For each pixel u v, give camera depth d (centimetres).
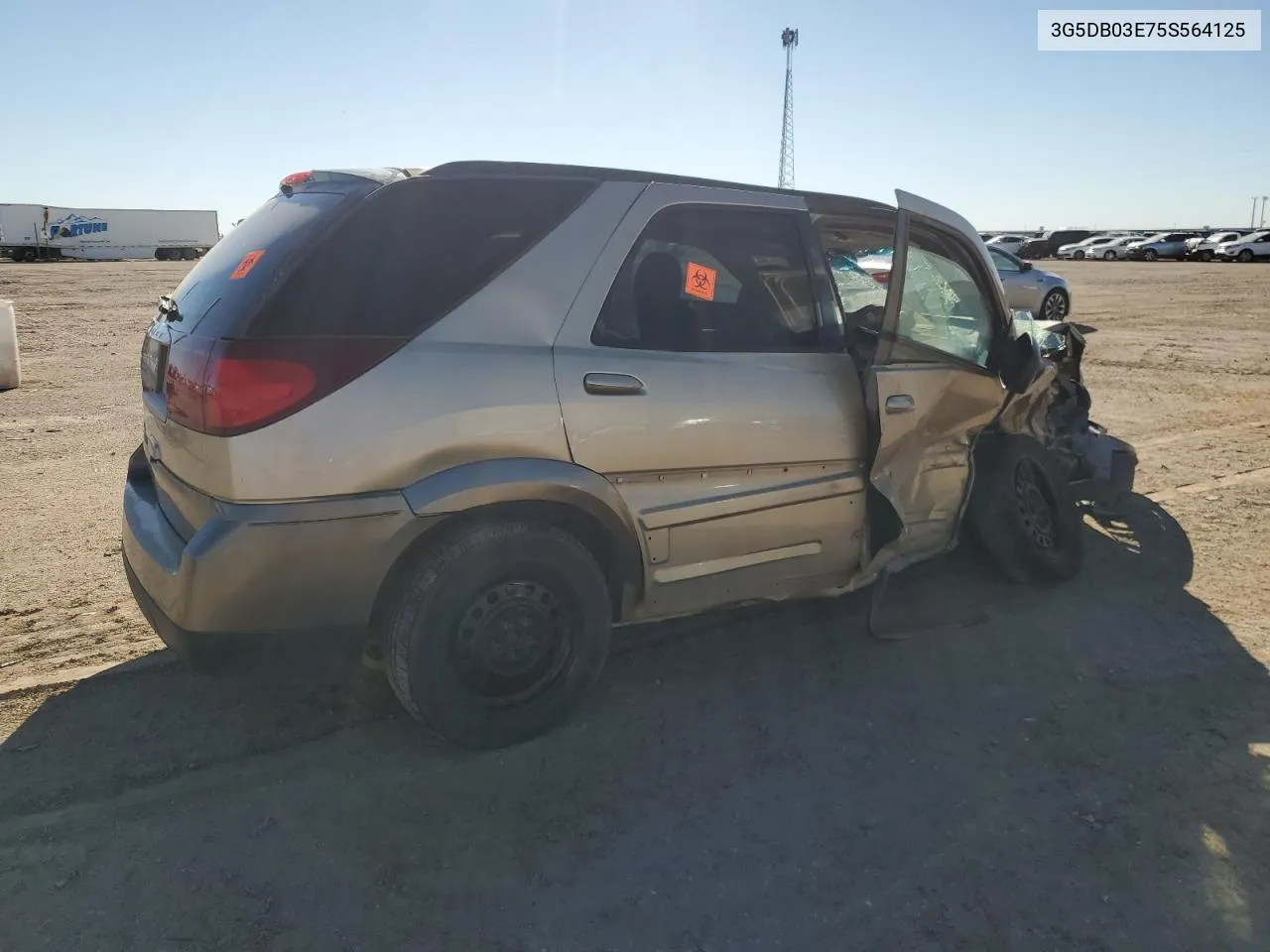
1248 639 400
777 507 346
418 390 276
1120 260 5306
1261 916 239
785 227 363
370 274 280
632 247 320
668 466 318
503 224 302
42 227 5906
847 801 288
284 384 262
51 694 348
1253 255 4712
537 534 297
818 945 230
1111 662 379
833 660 382
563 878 253
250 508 263
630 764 307
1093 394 996
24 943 227
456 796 288
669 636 404
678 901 245
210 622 267
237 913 238
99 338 1530
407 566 288
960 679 366
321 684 357
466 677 298
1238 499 602
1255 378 1096
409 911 240
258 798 286
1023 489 465
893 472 379
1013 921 238
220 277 304
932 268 427
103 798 285
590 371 302
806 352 357
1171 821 278
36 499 603
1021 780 299
